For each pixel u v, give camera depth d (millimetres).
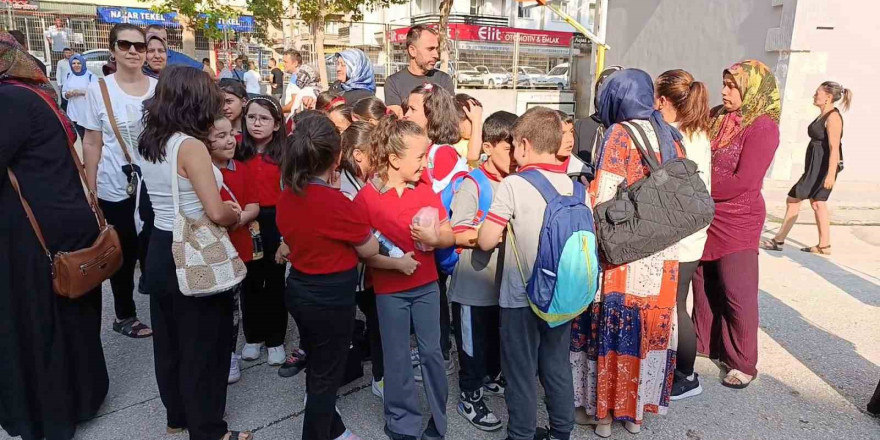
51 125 2580
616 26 13719
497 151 2738
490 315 2922
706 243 3326
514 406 2557
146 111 2422
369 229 2459
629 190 2619
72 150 2723
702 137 2902
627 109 2740
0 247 2504
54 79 13602
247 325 3502
